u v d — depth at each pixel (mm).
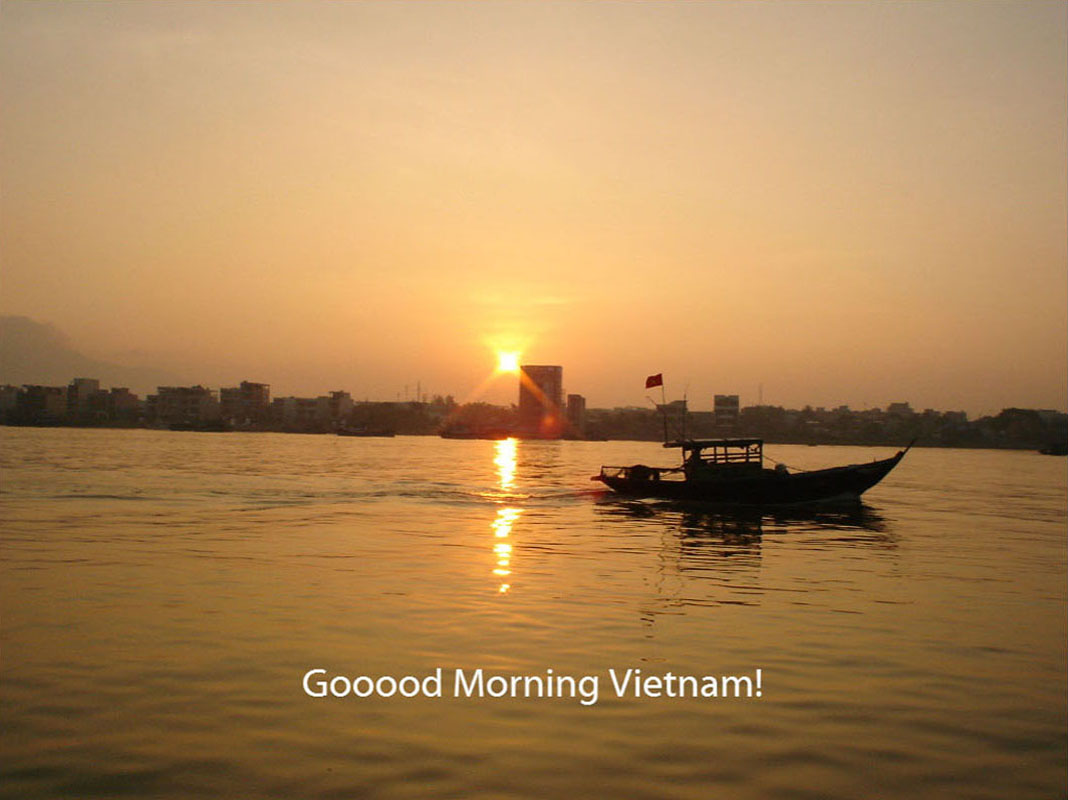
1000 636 18922
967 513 50281
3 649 16359
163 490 54906
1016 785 11172
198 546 30344
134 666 15375
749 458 50094
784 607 21594
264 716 13062
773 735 12703
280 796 10508
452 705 13688
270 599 21281
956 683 15320
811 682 15219
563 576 25594
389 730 12609
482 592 22734
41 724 12633
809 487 48531
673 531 37875
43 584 22906
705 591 23594
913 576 26906
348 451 148125
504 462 115812
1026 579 26766
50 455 101688
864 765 11711
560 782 11016
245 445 167000
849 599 22859
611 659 16359
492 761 11602
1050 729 13102
